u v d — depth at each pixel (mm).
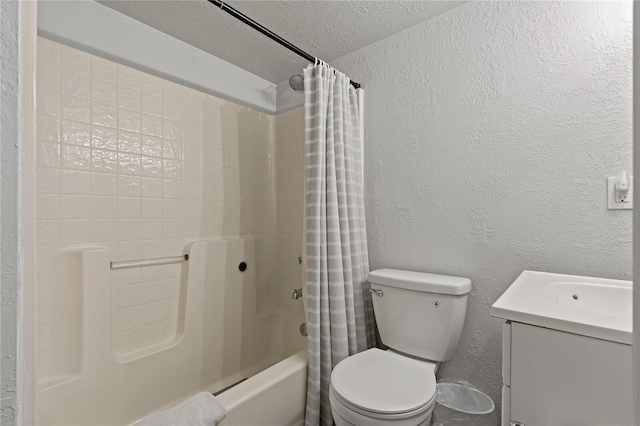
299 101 2211
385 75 1696
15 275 291
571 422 661
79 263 1373
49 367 1290
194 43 1813
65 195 1373
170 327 1694
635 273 319
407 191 1607
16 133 292
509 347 741
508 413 736
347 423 1022
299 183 2168
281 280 2221
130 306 1552
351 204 1587
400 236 1630
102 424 1361
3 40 287
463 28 1443
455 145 1460
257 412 1178
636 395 318
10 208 287
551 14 1230
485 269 1374
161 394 1562
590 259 1145
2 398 284
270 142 2305
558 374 677
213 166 1948
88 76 1449
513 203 1310
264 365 2047
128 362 1461
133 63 1605
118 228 1527
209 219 1913
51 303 1312
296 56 1946
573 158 1181
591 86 1148
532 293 896
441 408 1249
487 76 1375
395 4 1445
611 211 1108
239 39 1769
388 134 1679
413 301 1372
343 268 1518
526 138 1279
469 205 1420
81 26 1441
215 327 1828
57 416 1255
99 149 1476
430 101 1538
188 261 1740
